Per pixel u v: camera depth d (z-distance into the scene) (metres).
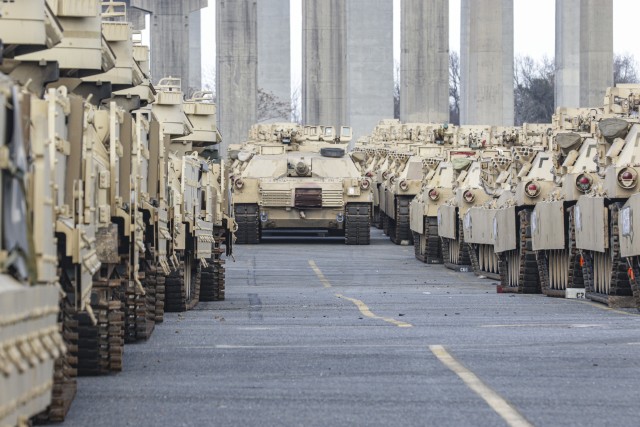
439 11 198.38
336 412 27.08
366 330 45.66
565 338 41.75
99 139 35.19
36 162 22.22
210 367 34.72
